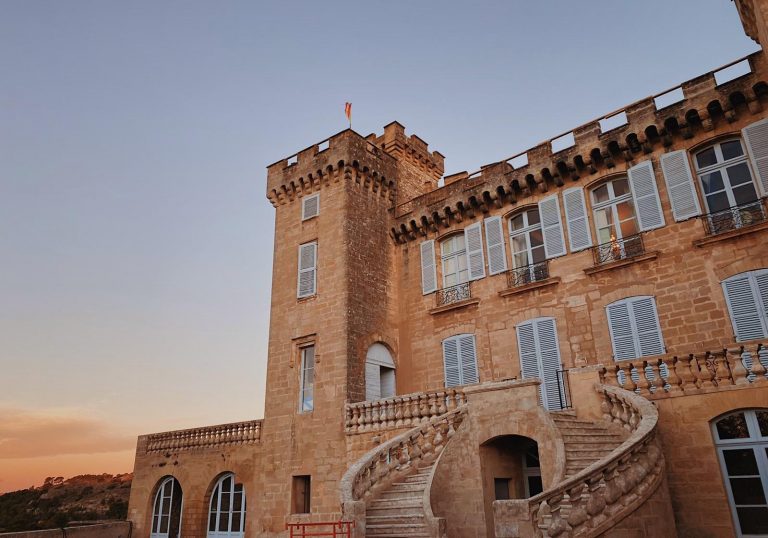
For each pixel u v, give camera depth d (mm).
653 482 12703
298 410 24203
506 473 15828
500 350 22734
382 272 26672
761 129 18391
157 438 31281
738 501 13953
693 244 18875
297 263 26672
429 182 32219
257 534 23484
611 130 21359
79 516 45156
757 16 16828
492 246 24406
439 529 12695
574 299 21297
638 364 15789
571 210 22375
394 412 20422
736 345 14461
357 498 14781
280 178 28875
